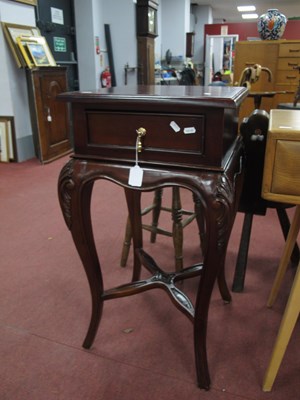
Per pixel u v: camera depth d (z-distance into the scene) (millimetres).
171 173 1010
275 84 3863
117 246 2176
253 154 1551
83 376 1263
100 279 1316
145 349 1385
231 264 1983
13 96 3934
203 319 1149
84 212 1177
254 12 12055
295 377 1259
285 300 1673
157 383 1233
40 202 2887
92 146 1091
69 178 1127
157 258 2043
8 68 3818
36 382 1238
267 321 1537
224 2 10195
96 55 5512
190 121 957
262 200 1656
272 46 3771
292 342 1416
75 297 1696
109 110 1030
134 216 1610
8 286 1777
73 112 1075
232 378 1252
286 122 1119
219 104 898
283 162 1018
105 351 1373
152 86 1372
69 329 1488
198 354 1187
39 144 3973
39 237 2291
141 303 1659
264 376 1232
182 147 991
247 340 1430
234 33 10461
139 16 5676
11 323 1520
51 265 1969
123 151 1061
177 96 945
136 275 1730
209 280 1091
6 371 1282
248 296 1703
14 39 3770
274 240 2229
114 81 6027
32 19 4148
